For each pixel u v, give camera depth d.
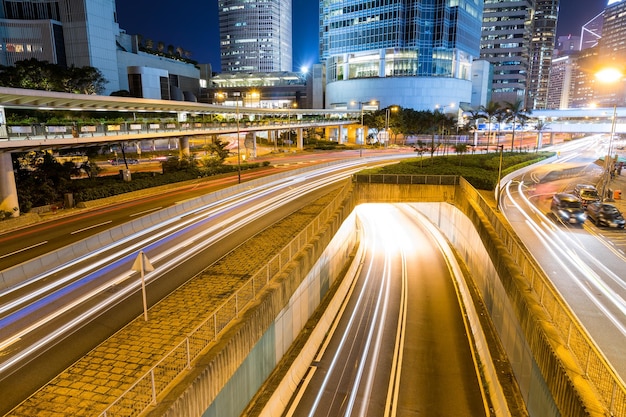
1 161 30.00
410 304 26.98
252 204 38.28
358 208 54.31
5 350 13.99
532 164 68.56
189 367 11.63
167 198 40.22
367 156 80.62
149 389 11.04
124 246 25.91
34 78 67.50
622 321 18.17
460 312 25.91
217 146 62.31
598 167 67.75
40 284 19.83
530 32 181.62
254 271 20.64
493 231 25.84
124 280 20.14
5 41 99.62
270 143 111.06
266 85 180.88
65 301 17.84
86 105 40.25
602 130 93.19
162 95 110.94
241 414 14.31
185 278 20.20
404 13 126.81
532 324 15.13
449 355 20.83
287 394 16.92
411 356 20.67
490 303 23.78
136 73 104.31
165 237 27.78
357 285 30.44
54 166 38.62
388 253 37.81
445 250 38.22
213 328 14.06
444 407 16.84
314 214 33.41
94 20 105.50
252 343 14.84
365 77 132.88
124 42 130.75
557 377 12.20
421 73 129.25
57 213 33.88
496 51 176.12
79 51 105.06
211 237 27.47
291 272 19.28
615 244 28.91
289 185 48.66
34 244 25.72
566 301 20.09
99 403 10.80
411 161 61.78
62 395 11.20
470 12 135.88
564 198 35.69
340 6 137.38
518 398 16.25
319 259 24.61
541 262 25.30
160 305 16.81
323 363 19.84
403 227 46.12
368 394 17.58
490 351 19.80
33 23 100.31
